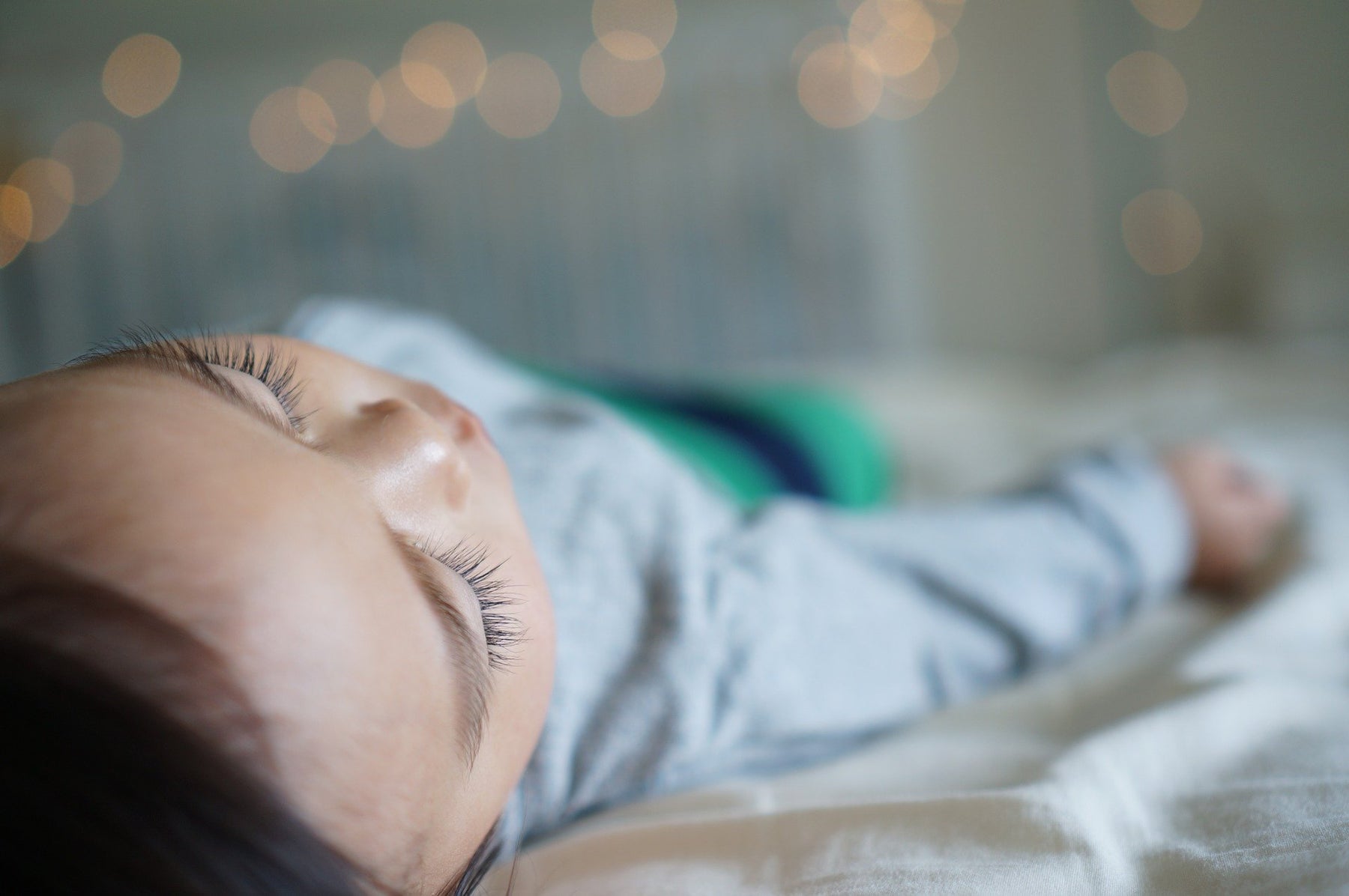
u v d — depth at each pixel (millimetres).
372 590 281
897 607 478
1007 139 1480
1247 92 1409
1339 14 1360
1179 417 959
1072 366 1517
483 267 1356
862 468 778
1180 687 412
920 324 1487
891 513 546
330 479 289
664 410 742
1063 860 311
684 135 1369
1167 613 576
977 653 486
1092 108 1467
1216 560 585
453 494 319
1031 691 472
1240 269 1424
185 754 253
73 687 251
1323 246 1380
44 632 254
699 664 411
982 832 323
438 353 544
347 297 1328
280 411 305
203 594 264
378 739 276
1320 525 565
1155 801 339
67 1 1252
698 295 1386
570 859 348
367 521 290
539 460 455
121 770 249
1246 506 586
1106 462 597
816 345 1407
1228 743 363
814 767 419
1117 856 314
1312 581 491
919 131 1482
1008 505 566
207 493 272
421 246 1343
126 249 1277
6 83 1243
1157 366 1176
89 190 1263
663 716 399
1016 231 1498
